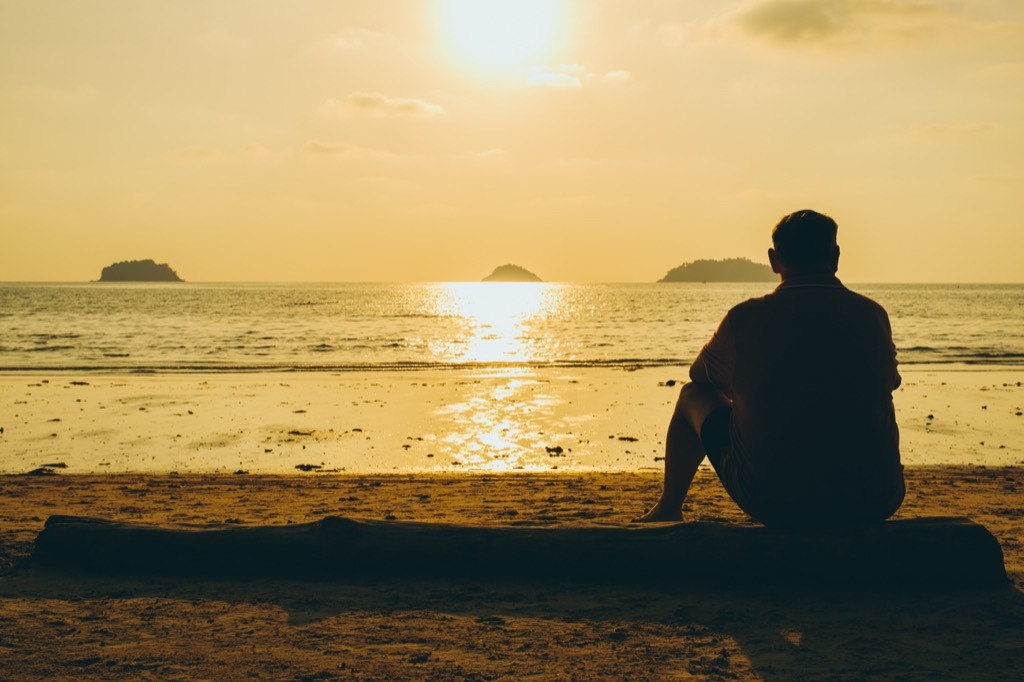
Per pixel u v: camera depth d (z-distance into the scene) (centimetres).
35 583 400
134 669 295
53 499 778
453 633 332
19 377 2275
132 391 1941
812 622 339
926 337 4175
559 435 1405
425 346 3728
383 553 406
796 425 344
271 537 414
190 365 2712
